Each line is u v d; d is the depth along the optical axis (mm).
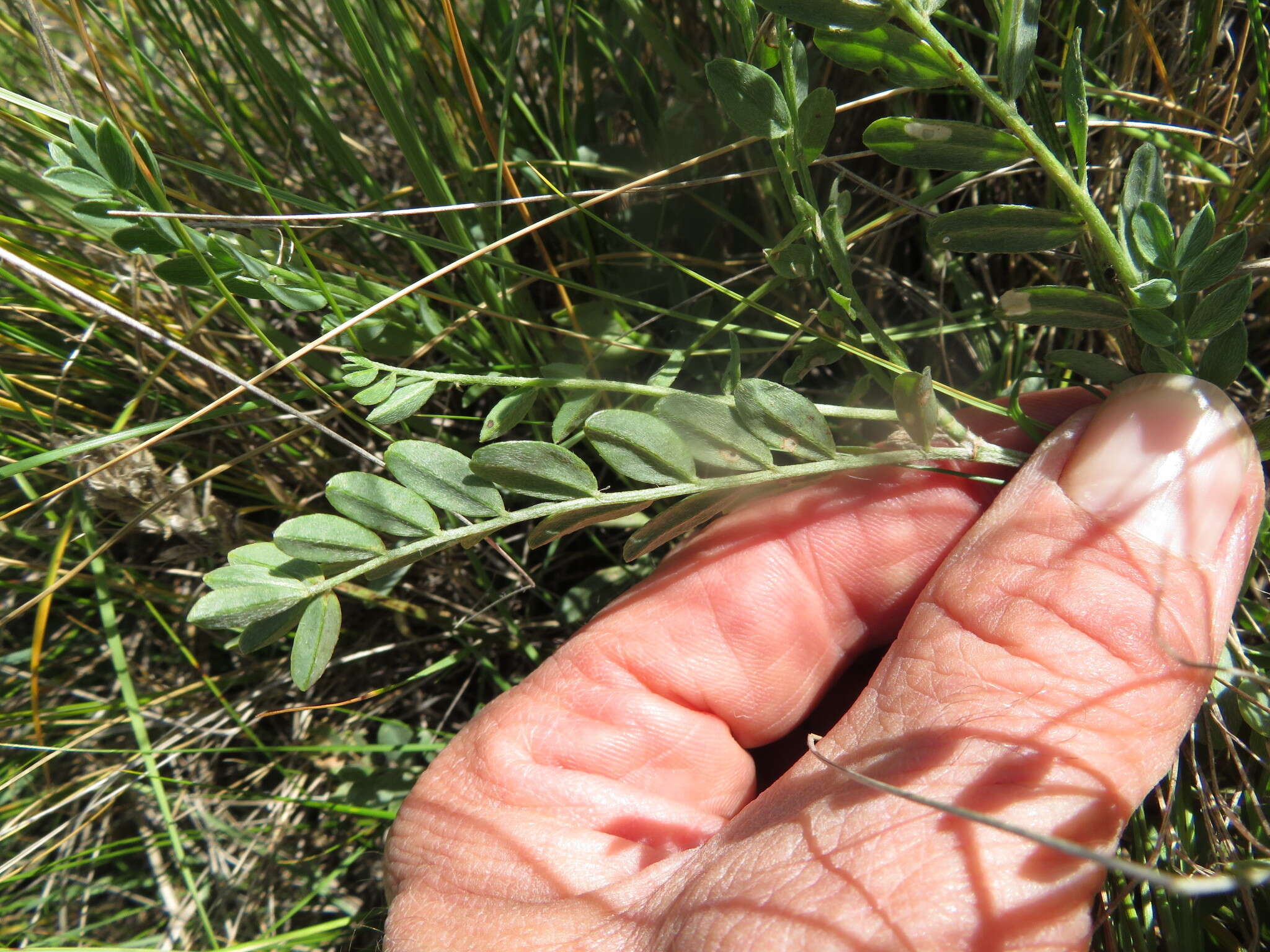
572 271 139
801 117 82
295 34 167
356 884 142
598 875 102
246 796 143
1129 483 86
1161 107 121
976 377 137
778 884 79
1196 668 72
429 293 117
